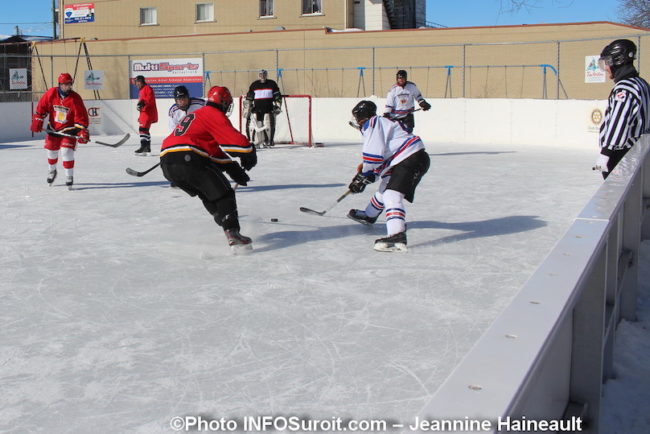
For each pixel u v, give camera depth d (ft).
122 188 26.07
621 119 15.56
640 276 16.37
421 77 70.69
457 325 10.69
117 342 10.14
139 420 7.75
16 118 54.70
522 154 38.73
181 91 25.71
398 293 12.37
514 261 14.56
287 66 75.46
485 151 40.91
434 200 22.58
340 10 81.30
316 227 18.21
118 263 14.71
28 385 8.70
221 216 15.29
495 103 47.19
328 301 11.95
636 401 9.60
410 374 8.88
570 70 64.90
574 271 5.44
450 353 9.57
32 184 27.53
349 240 16.63
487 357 3.84
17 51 84.94
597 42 63.16
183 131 15.14
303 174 30.07
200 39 78.38
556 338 4.77
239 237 15.37
